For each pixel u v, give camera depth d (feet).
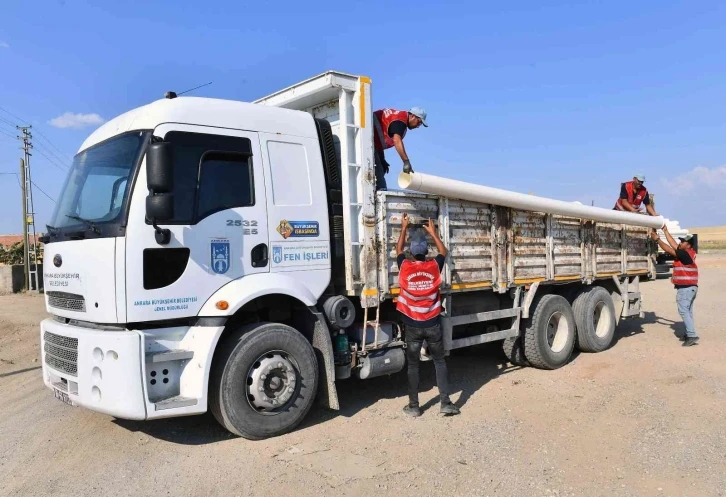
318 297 19.34
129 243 15.66
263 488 14.20
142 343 15.47
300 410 18.13
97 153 17.94
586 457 16.08
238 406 16.87
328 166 20.03
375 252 20.07
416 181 19.92
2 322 41.45
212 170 17.25
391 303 21.91
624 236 34.32
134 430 18.60
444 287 22.22
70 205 18.26
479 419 19.62
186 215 16.60
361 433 18.15
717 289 62.34
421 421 19.42
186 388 16.53
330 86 19.62
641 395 22.24
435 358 20.18
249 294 17.20
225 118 17.75
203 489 14.19
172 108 16.85
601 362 28.68
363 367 20.31
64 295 17.62
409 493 13.91
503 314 25.64
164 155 15.25
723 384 23.52
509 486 14.26
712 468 15.21
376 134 22.40
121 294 15.62
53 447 17.21
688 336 32.17
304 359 18.24
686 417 19.43
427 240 21.79
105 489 14.28
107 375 15.48
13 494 14.07
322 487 14.23
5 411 21.07
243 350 16.97
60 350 17.52
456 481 14.56
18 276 68.28
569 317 28.60
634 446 16.88
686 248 32.58
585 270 30.76
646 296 58.29
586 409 20.61
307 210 19.20
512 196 24.47
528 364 27.86
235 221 17.48
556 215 28.40
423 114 22.65
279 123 18.95
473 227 23.85
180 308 16.39
